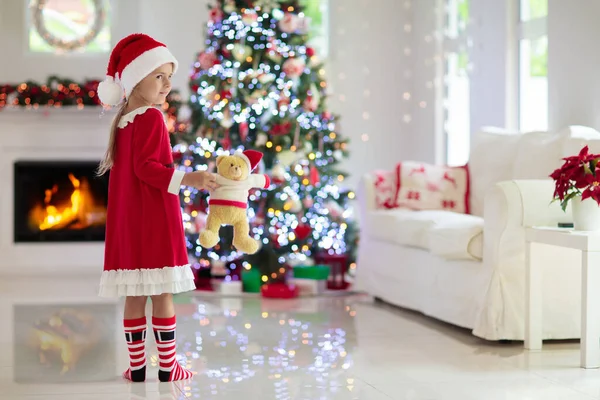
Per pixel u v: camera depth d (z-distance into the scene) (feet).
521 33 19.38
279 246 20.36
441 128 23.90
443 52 23.73
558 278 13.60
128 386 11.09
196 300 19.20
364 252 19.49
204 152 20.27
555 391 10.75
